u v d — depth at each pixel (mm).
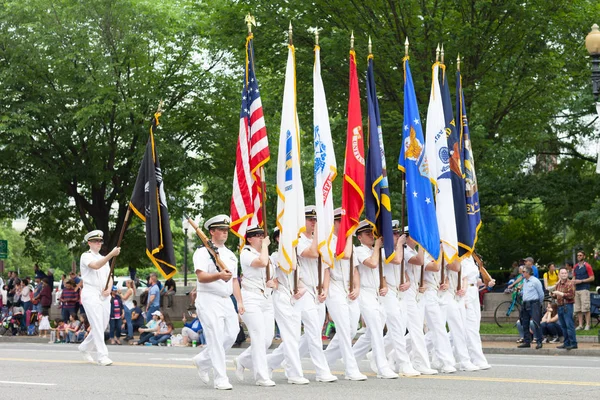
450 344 21000
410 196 20453
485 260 62812
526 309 30531
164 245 22109
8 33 47625
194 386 17578
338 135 41656
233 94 51625
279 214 18734
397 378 18781
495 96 39719
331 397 15297
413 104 21203
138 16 47688
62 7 47875
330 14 40062
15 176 50938
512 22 38844
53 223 55188
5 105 47281
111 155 49969
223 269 16812
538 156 51375
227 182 52562
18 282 45875
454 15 38781
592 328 35906
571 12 39500
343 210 19203
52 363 23484
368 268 19172
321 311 18641
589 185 49875
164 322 36438
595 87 30844
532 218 62531
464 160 23781
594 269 61531
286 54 40719
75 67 47500
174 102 51281
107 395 16047
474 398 15016
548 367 21734
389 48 38000
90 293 22766
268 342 17797
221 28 42188
